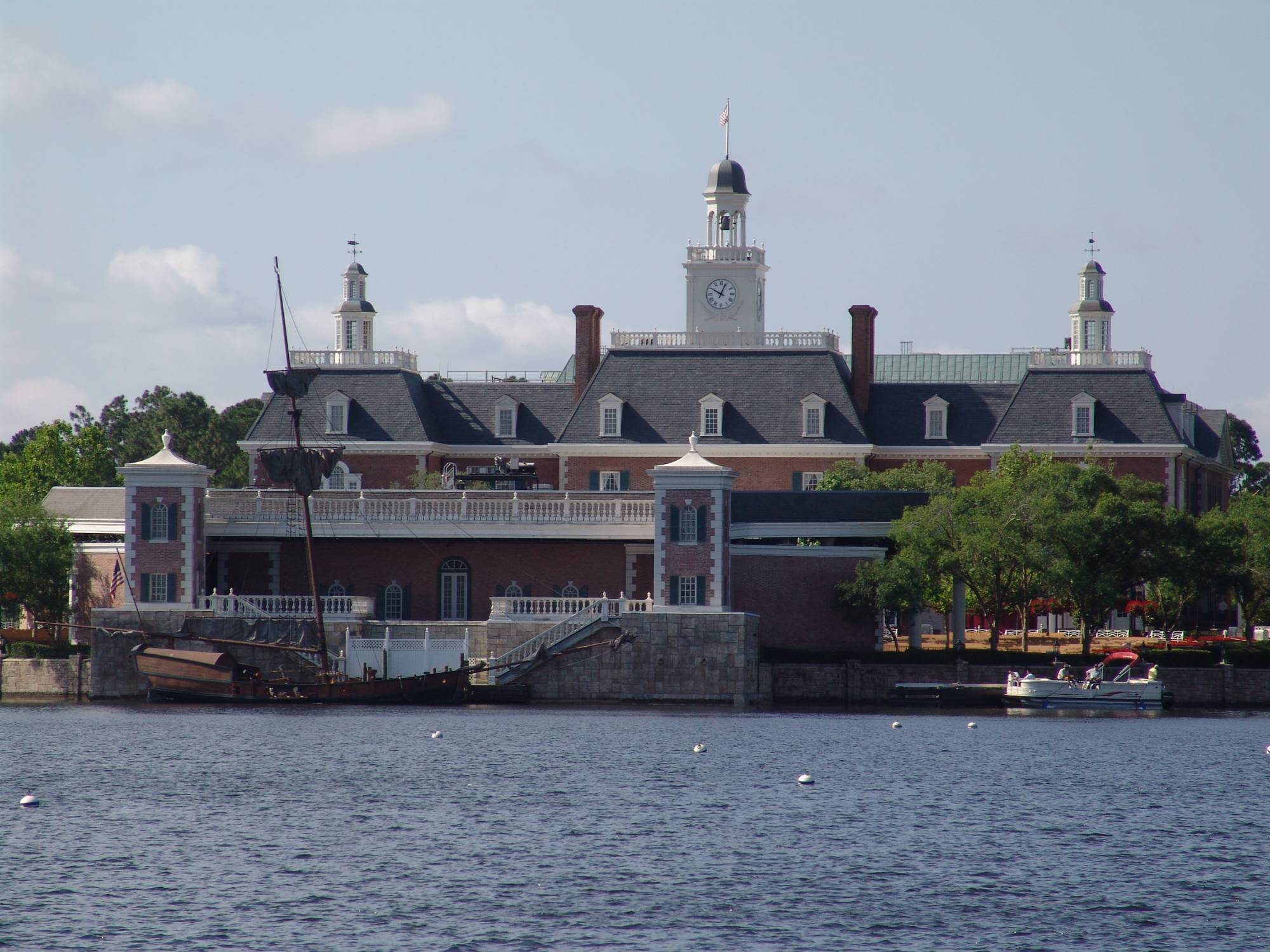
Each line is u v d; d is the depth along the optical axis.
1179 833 199.25
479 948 148.50
